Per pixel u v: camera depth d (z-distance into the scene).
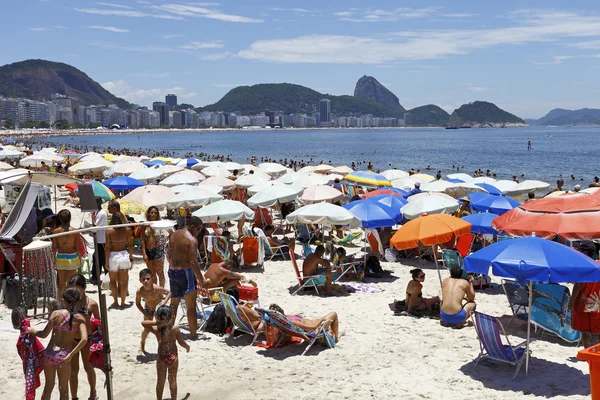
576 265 6.59
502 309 10.30
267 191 15.93
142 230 10.34
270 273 13.17
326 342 8.28
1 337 8.39
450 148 106.62
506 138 171.88
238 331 8.85
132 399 6.61
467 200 15.74
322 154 90.06
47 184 10.76
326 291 11.29
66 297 5.94
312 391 6.74
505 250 7.01
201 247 13.86
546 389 6.74
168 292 8.43
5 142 90.19
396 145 126.06
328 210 12.30
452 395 6.61
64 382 5.88
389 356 7.87
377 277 12.80
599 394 5.35
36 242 8.70
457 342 8.42
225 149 113.88
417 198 13.75
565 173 50.16
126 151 65.50
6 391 6.72
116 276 10.20
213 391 6.79
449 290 9.25
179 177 23.05
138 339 8.52
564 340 8.54
